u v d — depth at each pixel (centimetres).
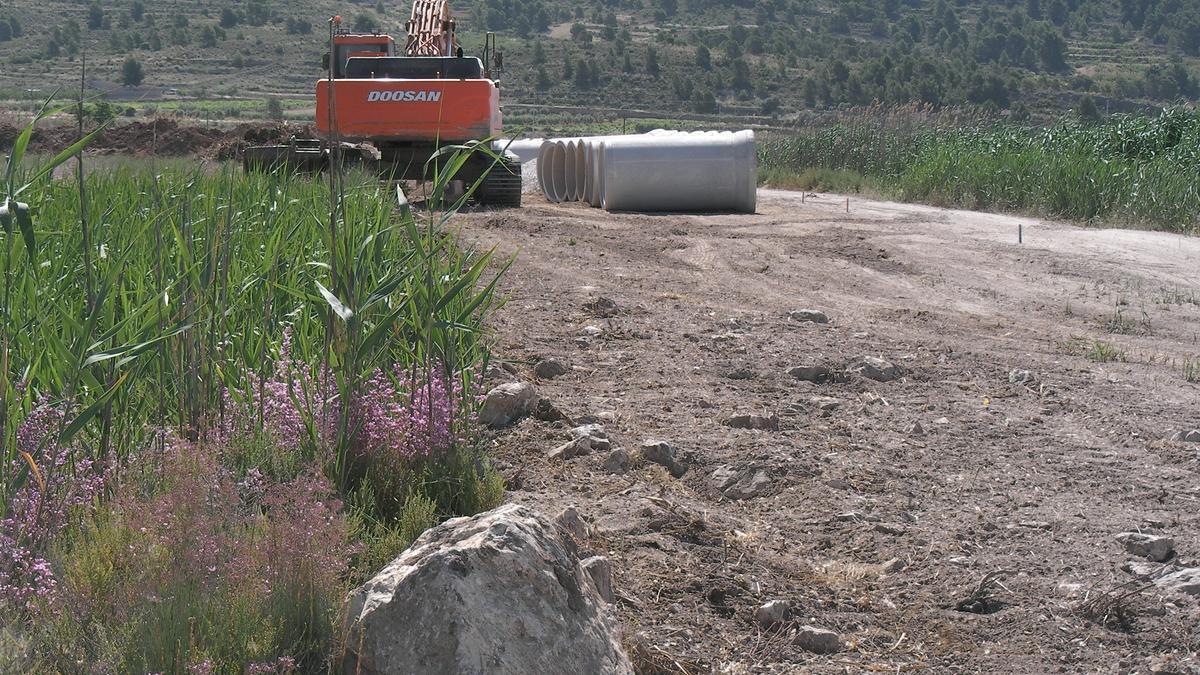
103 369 505
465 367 655
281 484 451
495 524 383
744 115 12425
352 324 515
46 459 456
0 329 468
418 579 360
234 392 549
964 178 2431
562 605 377
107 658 350
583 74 13725
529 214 2033
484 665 347
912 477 640
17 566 395
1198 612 471
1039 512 590
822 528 564
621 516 552
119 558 395
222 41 12094
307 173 1964
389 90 2039
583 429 671
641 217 2061
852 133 3170
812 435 711
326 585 389
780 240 1728
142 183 1042
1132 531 561
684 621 456
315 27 13788
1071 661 438
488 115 2058
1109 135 2527
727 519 567
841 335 1034
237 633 366
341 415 539
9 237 463
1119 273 1462
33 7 12512
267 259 622
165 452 477
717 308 1162
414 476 536
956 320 1147
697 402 774
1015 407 802
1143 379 895
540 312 1081
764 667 427
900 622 470
